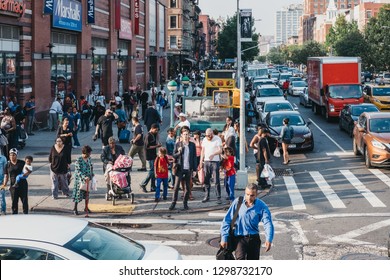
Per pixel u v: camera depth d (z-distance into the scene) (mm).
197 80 75312
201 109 22500
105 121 22344
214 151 16062
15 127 22438
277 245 12125
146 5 62344
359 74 37281
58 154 16391
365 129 22469
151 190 17531
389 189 17938
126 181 15938
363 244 12172
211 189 17922
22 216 7332
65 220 7211
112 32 46219
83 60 38312
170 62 93562
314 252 11586
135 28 54656
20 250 6312
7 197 16641
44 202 16125
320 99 38125
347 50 97312
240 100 17812
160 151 16141
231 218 8820
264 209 8773
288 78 71375
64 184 16672
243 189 17859
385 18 87312
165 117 39781
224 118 22391
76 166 14859
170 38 94625
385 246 12000
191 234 13180
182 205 15930
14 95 28734
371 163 21094
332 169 21484
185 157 15352
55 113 30766
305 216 14781
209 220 14555
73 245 6543
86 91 38969
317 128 33969
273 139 25047
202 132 22125
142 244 7621
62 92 35344
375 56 88375
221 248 8867
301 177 20156
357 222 14086
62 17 33125
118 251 6918
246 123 32344
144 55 62531
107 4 45031
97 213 15219
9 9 26031
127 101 35938
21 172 14320
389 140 20953
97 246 6812
